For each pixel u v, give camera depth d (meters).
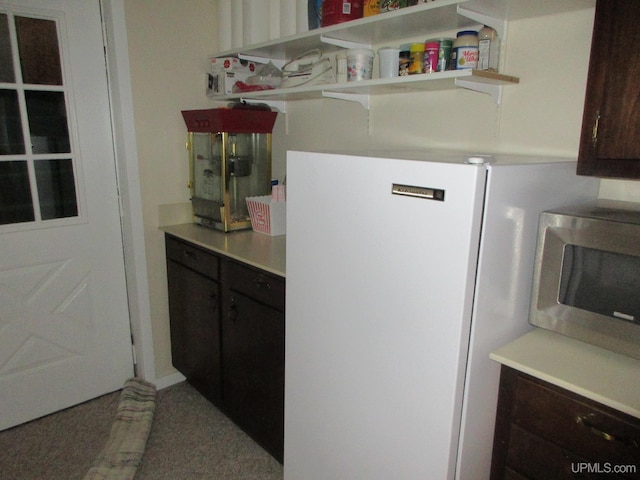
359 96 2.03
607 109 1.19
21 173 2.12
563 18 1.45
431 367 1.20
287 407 1.71
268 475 1.98
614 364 1.14
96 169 2.32
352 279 1.36
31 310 2.24
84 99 2.23
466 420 1.21
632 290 1.09
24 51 2.04
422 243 1.16
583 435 1.06
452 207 1.09
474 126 1.71
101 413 2.39
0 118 2.03
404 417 1.29
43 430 2.25
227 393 2.19
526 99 1.56
